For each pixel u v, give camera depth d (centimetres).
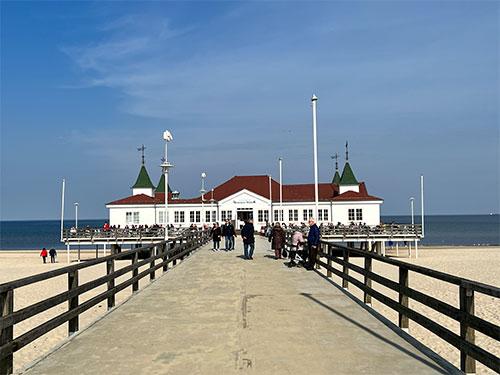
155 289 1393
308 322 963
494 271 3512
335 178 7369
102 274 3428
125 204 6125
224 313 1053
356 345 798
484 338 1518
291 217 6172
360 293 2134
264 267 1983
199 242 3453
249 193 6172
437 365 693
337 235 4794
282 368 684
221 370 677
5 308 643
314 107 2820
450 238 10638
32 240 11975
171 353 760
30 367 698
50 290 2612
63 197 6328
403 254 5422
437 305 739
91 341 833
